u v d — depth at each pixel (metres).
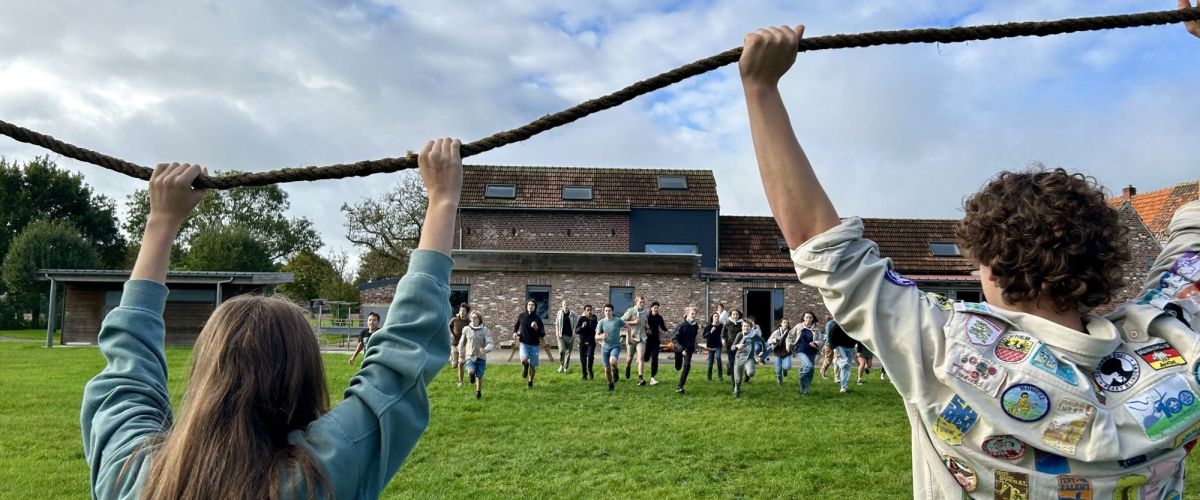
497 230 29.12
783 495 6.92
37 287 47.12
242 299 1.42
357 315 46.66
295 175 1.71
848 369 14.28
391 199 45.75
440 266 1.53
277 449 1.28
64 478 7.30
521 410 11.65
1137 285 24.17
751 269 28.17
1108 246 1.25
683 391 13.90
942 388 1.24
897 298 1.28
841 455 8.52
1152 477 1.20
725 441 9.28
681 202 29.34
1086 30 1.62
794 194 1.34
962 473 1.25
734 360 13.60
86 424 1.47
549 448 8.90
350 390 1.40
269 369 1.31
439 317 1.47
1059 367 1.19
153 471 1.25
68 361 19.59
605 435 9.67
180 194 1.71
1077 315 1.31
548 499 6.82
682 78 1.57
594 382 15.29
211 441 1.23
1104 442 1.15
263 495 1.20
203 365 1.33
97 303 26.47
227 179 1.71
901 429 10.18
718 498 6.83
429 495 6.89
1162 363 1.23
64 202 55.81
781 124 1.38
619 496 6.88
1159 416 1.17
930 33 1.56
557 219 29.23
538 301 25.36
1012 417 1.18
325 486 1.24
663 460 8.31
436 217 1.58
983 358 1.21
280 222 69.75
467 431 9.91
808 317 14.05
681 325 14.03
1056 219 1.22
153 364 1.56
